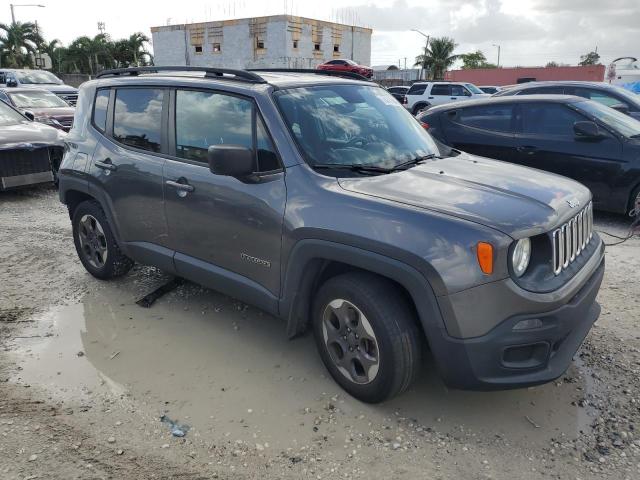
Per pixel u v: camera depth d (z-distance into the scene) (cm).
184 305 455
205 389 338
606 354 369
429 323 275
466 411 314
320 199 312
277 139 337
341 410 315
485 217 275
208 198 367
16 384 344
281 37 4981
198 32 5419
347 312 311
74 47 5431
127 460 277
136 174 421
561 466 271
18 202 840
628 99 930
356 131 367
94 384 345
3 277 519
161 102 412
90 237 498
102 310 448
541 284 276
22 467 271
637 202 652
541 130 717
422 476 266
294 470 271
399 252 275
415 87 2711
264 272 346
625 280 495
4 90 1527
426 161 373
